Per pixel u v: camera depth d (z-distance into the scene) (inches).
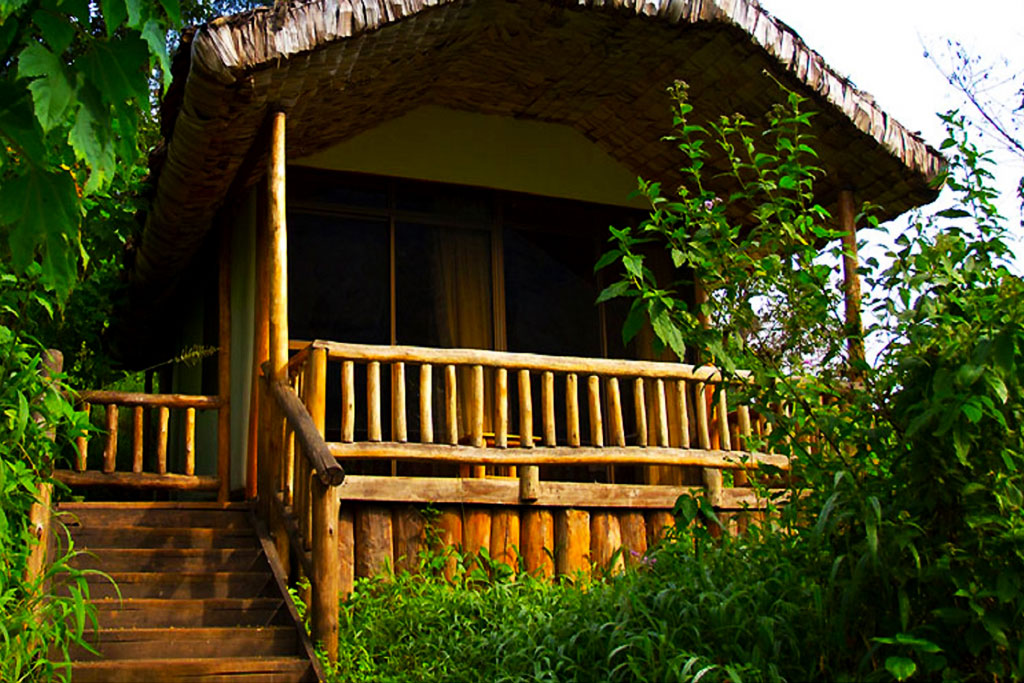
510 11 304.8
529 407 291.1
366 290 352.5
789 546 191.5
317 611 218.7
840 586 170.1
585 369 297.0
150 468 497.0
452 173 366.9
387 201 361.4
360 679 209.6
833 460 174.2
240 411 340.2
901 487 163.3
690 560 215.9
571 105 367.9
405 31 280.2
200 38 244.8
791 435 184.5
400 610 237.3
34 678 175.5
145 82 79.0
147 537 267.4
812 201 358.9
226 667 203.2
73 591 169.5
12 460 177.9
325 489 224.4
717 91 331.9
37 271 182.4
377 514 273.4
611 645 194.4
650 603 207.9
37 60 75.1
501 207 376.5
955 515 159.0
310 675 208.1
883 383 166.6
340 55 270.7
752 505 308.7
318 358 268.1
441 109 370.6
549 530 291.1
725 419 306.8
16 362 183.3
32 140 78.2
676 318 178.9
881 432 165.2
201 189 303.6
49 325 350.9
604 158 390.3
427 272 362.0
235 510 286.2
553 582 282.2
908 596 162.2
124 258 390.3
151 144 386.3
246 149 292.8
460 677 208.4
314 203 351.6
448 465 354.6
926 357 159.9
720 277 180.2
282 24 250.5
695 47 316.5
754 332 181.0
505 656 208.5
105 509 274.4
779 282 177.3
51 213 78.6
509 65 340.2
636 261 173.0
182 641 215.2
